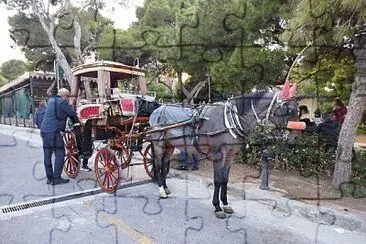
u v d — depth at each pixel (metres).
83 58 13.36
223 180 5.44
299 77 7.32
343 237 4.69
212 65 8.59
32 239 4.59
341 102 8.27
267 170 6.46
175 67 10.30
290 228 5.00
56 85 13.29
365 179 6.75
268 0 7.89
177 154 8.91
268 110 4.99
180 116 5.92
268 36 8.20
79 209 5.77
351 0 4.82
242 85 7.96
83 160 8.30
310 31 5.72
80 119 7.37
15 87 21.92
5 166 9.09
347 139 6.43
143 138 6.66
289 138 5.74
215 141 5.34
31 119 19.17
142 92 7.95
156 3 14.09
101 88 7.26
